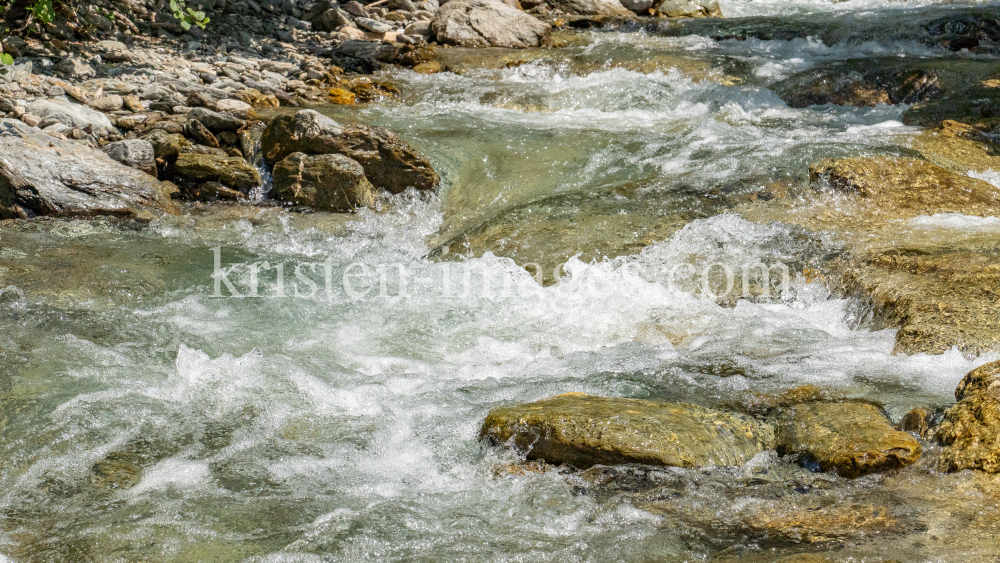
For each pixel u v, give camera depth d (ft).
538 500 9.59
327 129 21.31
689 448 10.05
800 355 13.07
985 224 16.81
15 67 24.20
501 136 23.79
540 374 12.98
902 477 9.48
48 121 21.83
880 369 12.19
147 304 15.56
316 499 9.74
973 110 23.52
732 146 21.84
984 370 10.53
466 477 10.17
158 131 22.47
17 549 8.91
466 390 12.44
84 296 15.61
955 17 30.94
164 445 10.98
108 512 9.54
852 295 15.03
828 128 23.45
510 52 31.32
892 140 21.48
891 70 26.17
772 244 17.13
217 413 11.80
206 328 14.71
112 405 11.89
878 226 17.22
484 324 15.28
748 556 8.30
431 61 30.76
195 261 17.79
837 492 9.34
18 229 18.38
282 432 11.32
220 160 21.66
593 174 21.49
